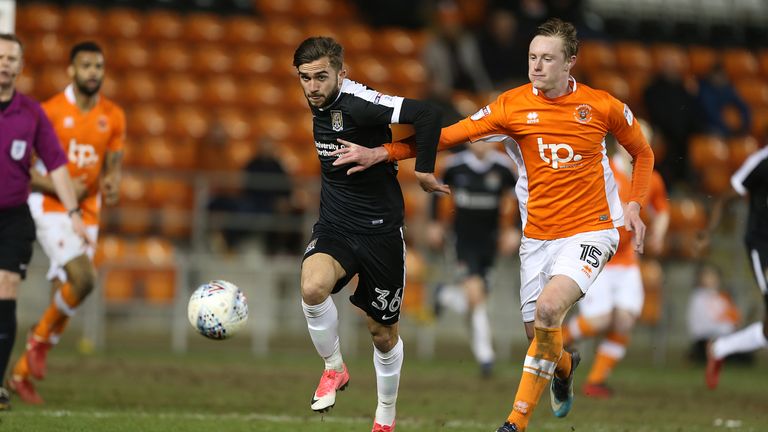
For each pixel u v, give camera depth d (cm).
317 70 2209
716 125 6525
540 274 2373
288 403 3231
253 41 6812
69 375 3672
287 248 5138
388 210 2317
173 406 3039
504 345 5275
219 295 2275
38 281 5000
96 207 3253
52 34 6506
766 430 2931
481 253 4325
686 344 5681
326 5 7338
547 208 2342
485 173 4325
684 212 6025
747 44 7881
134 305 4909
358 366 4434
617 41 7706
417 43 7112
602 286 3784
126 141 5844
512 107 2333
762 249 3312
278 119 6250
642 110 6775
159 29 6706
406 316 5244
